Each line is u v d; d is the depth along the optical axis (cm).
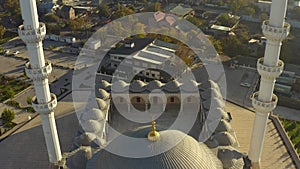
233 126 6988
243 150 6216
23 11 4534
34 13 4578
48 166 5928
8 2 14550
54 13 14562
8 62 10444
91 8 15288
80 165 5056
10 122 7388
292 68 9894
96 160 4828
